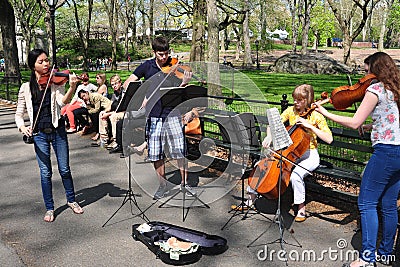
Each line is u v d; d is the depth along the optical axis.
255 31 41.31
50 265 3.52
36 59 4.05
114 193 5.16
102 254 3.68
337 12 25.70
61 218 4.45
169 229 3.97
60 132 4.39
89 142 7.75
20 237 4.03
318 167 4.43
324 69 22.61
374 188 3.22
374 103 3.13
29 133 4.18
